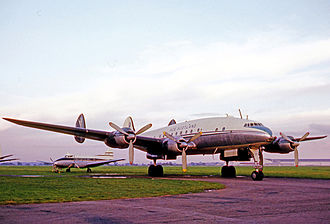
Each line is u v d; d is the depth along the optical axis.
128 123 24.67
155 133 29.14
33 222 6.07
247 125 21.47
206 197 10.31
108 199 9.75
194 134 24.17
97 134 22.27
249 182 17.77
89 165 41.22
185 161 22.34
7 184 14.95
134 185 14.70
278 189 13.27
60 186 14.03
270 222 6.13
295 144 22.34
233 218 6.54
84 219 6.40
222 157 24.16
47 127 20.44
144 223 6.04
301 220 6.32
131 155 21.62
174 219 6.43
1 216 6.71
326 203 8.81
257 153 21.05
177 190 12.42
